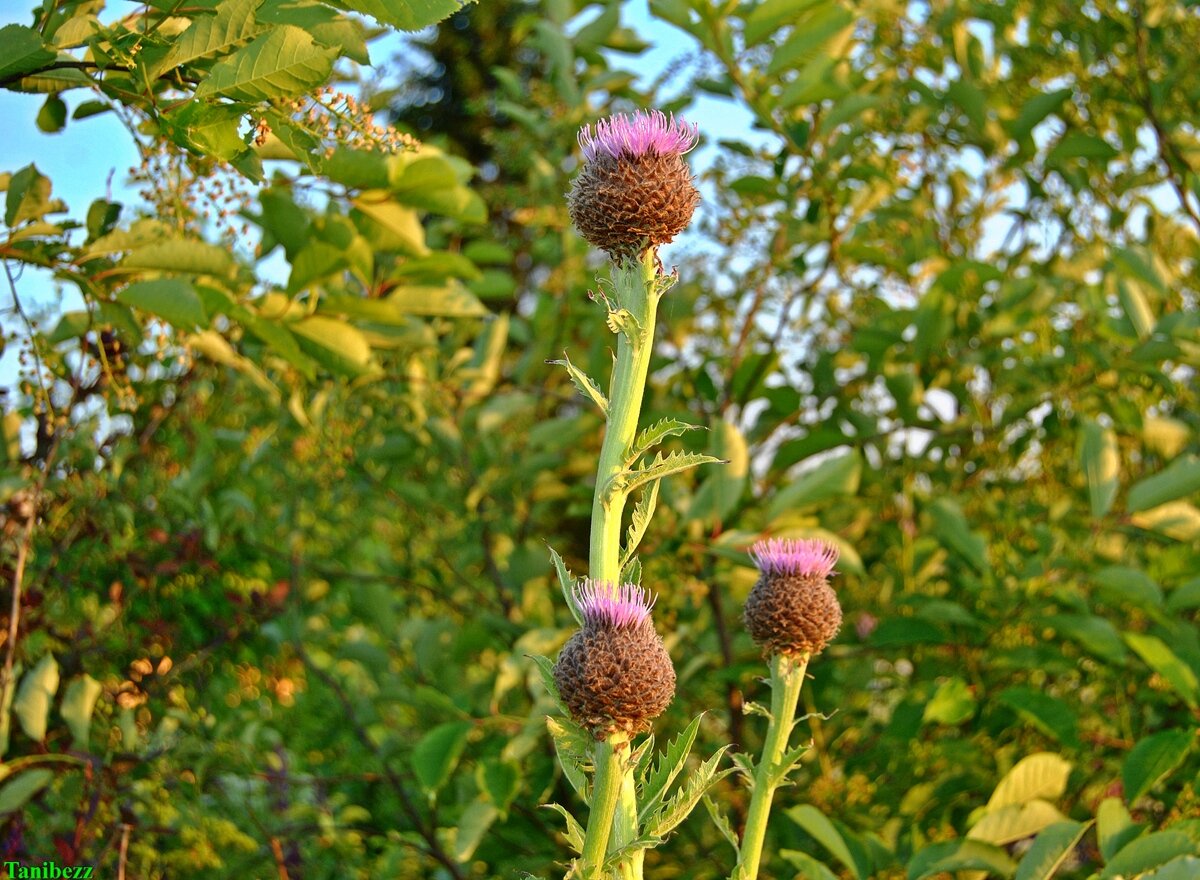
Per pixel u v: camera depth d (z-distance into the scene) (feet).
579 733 5.52
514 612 15.87
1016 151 16.06
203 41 7.41
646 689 5.38
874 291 15.67
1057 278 15.44
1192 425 15.87
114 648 12.78
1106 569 11.58
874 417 15.11
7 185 9.65
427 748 11.27
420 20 7.27
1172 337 13.16
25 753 11.42
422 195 10.82
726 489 12.60
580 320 18.06
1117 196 16.25
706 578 13.51
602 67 17.88
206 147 7.45
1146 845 8.52
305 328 11.01
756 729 14.71
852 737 14.67
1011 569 13.00
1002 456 15.03
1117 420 14.60
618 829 5.68
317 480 15.64
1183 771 11.27
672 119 6.05
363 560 18.85
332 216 10.59
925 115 15.79
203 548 13.91
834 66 13.00
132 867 11.27
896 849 11.70
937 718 11.22
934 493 15.71
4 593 11.09
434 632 14.43
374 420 15.90
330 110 8.05
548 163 17.61
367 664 14.57
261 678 14.90
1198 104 15.43
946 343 15.23
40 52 7.30
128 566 12.85
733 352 15.99
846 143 13.52
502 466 16.38
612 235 5.90
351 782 14.90
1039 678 13.98
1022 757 12.80
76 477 12.13
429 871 14.17
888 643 12.48
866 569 15.39
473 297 12.23
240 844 11.72
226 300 10.27
